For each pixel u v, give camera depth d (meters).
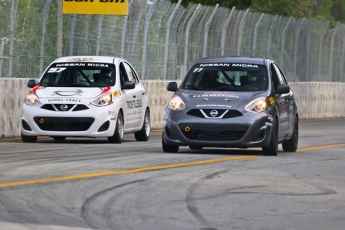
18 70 69.44
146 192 33.31
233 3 139.25
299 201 32.53
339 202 32.72
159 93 86.12
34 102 57.81
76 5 77.31
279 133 51.56
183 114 48.88
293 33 112.19
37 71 71.50
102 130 57.84
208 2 135.62
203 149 54.97
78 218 27.52
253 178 38.56
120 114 60.09
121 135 60.19
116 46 81.81
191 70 52.94
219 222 27.62
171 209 29.70
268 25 105.81
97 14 78.69
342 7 179.12
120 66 63.28
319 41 119.12
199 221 27.66
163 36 87.88
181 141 48.81
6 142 58.75
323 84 118.31
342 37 125.88
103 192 32.97
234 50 98.62
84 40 77.69
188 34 91.12
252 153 52.28
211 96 49.66
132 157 46.84
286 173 41.16
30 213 28.09
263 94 50.28
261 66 52.91
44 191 32.78
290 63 112.00
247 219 28.36
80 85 60.03
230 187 35.44
